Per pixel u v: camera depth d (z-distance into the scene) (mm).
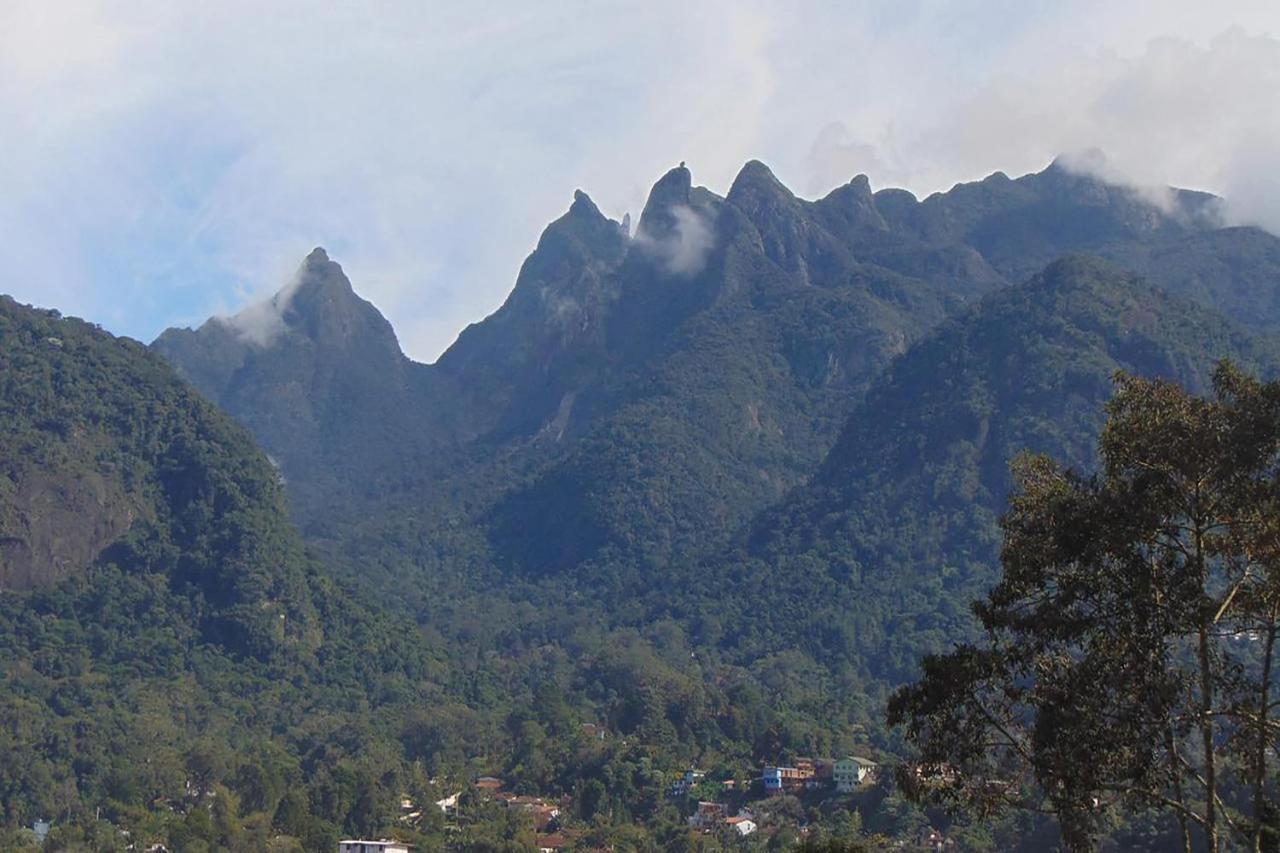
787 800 142125
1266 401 40844
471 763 175875
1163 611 41688
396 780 155625
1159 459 41781
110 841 132000
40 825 143875
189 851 126062
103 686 183375
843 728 169750
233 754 161375
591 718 188250
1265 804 44031
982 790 45000
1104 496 42406
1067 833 42906
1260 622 43250
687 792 150875
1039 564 43406
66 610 199250
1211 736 41688
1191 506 41875
